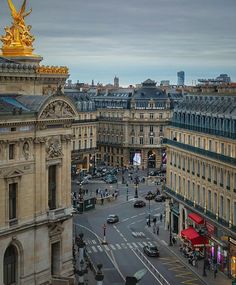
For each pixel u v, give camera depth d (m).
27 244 79.06
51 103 81.19
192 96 126.75
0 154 74.00
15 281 78.19
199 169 115.06
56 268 84.94
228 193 101.44
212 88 126.75
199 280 97.75
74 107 85.62
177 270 103.06
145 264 105.88
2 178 74.56
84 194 168.25
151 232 129.38
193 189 118.25
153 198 167.75
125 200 166.50
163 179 192.75
